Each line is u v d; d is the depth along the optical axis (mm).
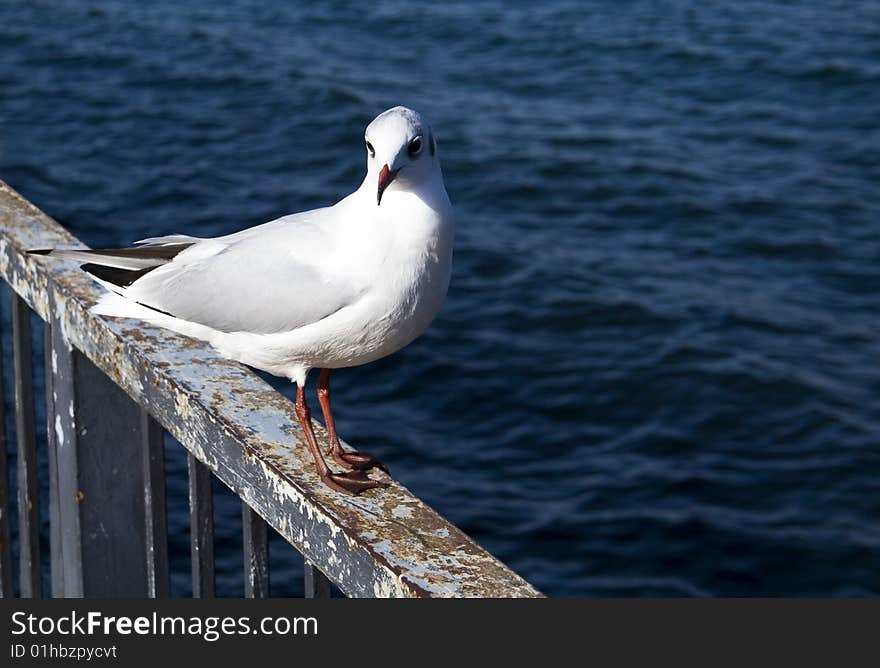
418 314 3486
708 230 20609
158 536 3408
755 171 22781
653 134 24453
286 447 3002
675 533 13289
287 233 3525
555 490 14109
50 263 3572
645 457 14789
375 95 26469
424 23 31125
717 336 17312
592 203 21562
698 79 27359
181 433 3215
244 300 3463
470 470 14461
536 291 18484
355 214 3451
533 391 16062
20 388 3732
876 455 14734
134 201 21938
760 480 14305
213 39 29938
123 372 3381
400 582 2633
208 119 25547
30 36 30266
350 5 32469
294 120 25453
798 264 19578
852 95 26359
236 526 13102
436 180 3436
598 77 27625
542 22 31031
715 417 15586
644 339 17250
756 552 12984
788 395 15953
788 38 29406
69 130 25000
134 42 29812
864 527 13414
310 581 2992
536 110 25719
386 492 2904
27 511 3799
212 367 3270
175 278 3484
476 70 28141
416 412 15547
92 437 3561
